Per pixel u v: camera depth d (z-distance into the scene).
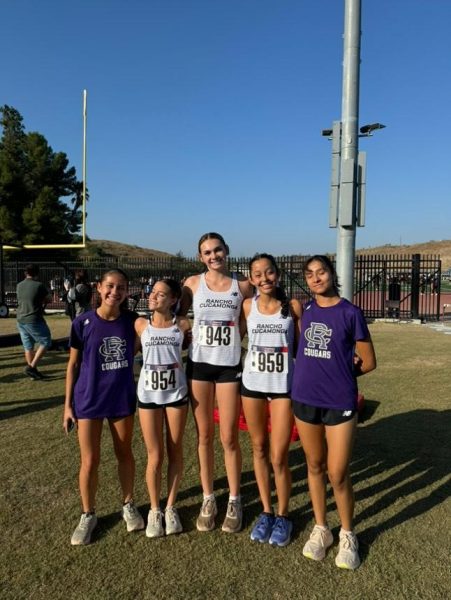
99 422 3.15
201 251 3.26
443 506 3.51
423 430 5.09
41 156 35.78
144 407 3.15
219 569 2.79
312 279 2.88
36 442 4.74
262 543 3.06
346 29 5.54
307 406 2.88
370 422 5.36
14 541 3.05
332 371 2.82
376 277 18.42
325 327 2.85
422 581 2.68
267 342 3.09
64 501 3.56
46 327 7.55
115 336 3.12
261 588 2.63
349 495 2.90
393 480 3.94
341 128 5.65
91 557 2.89
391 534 3.15
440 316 18.44
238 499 3.29
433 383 7.16
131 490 3.25
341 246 5.73
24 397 6.43
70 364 3.21
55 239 35.22
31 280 7.46
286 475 3.15
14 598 2.54
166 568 2.80
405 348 10.48
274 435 3.10
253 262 3.09
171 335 3.17
